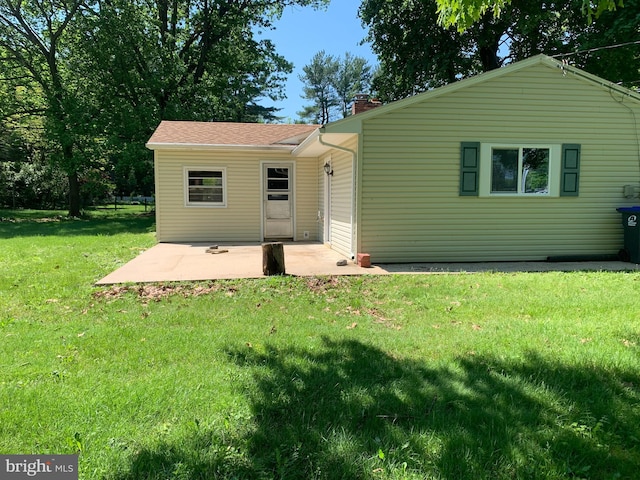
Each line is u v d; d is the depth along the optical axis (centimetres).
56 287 583
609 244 860
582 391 280
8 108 2130
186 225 1189
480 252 830
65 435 227
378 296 545
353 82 5038
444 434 229
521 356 336
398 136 793
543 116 820
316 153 1152
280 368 316
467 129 805
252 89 2405
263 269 684
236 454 213
